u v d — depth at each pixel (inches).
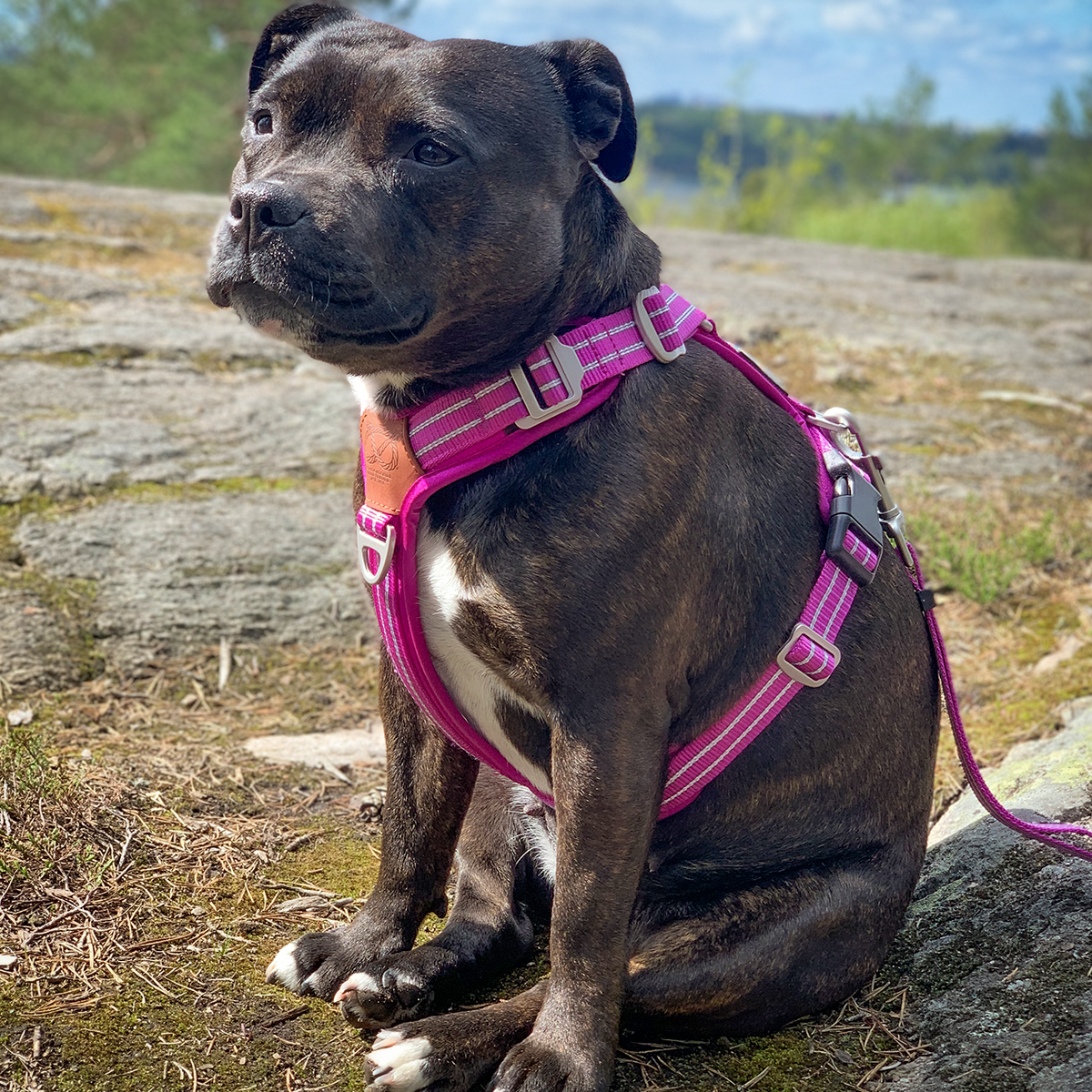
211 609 42.3
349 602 43.9
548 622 25.7
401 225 25.8
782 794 28.7
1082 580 47.7
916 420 65.1
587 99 27.4
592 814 25.9
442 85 26.1
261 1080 25.9
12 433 50.1
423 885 29.5
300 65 27.0
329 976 28.2
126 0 231.6
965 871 31.1
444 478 26.1
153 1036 26.5
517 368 26.1
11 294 66.0
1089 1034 26.3
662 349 26.9
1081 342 82.2
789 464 28.7
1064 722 38.4
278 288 25.3
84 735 36.1
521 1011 27.1
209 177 228.7
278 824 33.6
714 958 27.2
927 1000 28.3
